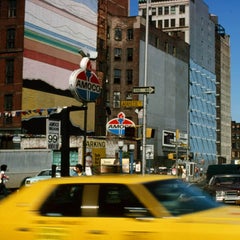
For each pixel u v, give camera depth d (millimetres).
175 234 5590
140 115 28688
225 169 27906
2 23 60062
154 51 89375
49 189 6465
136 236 5750
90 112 71125
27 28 59469
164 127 91438
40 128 60125
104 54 78438
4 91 59281
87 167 16625
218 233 5418
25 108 58531
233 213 6027
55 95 63281
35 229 6152
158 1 119688
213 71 125438
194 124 107875
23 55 58688
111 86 83375
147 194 6070
